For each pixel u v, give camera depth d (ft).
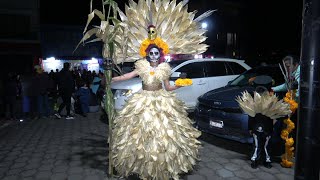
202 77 26.35
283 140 15.60
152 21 13.47
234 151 18.11
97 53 83.51
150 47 12.73
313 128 6.68
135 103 12.49
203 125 18.20
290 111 13.94
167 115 12.21
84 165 16.01
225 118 16.42
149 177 11.97
